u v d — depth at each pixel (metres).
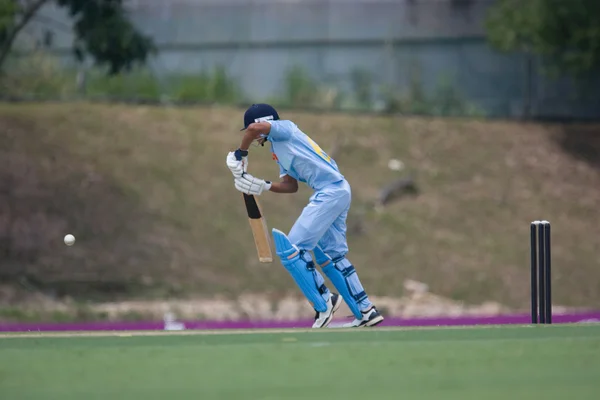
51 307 59.53
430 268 68.56
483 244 72.06
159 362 18.47
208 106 86.19
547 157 83.81
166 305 60.94
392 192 76.94
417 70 91.75
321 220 28.00
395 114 88.50
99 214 68.81
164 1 90.62
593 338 21.50
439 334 22.05
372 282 66.50
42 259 64.19
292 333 22.20
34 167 71.94
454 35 91.88
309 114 86.44
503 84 91.88
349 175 78.50
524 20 86.25
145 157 75.56
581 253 71.88
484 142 84.75
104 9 72.50
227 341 21.09
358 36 91.69
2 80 84.88
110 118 79.81
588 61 86.12
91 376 17.02
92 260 64.75
